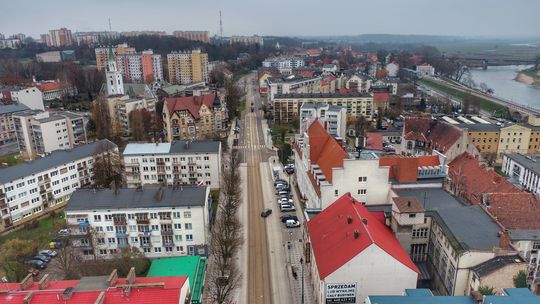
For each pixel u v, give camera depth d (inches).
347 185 3545.8
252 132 7696.9
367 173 3518.7
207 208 3624.5
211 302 2906.0
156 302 1982.0
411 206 2888.8
